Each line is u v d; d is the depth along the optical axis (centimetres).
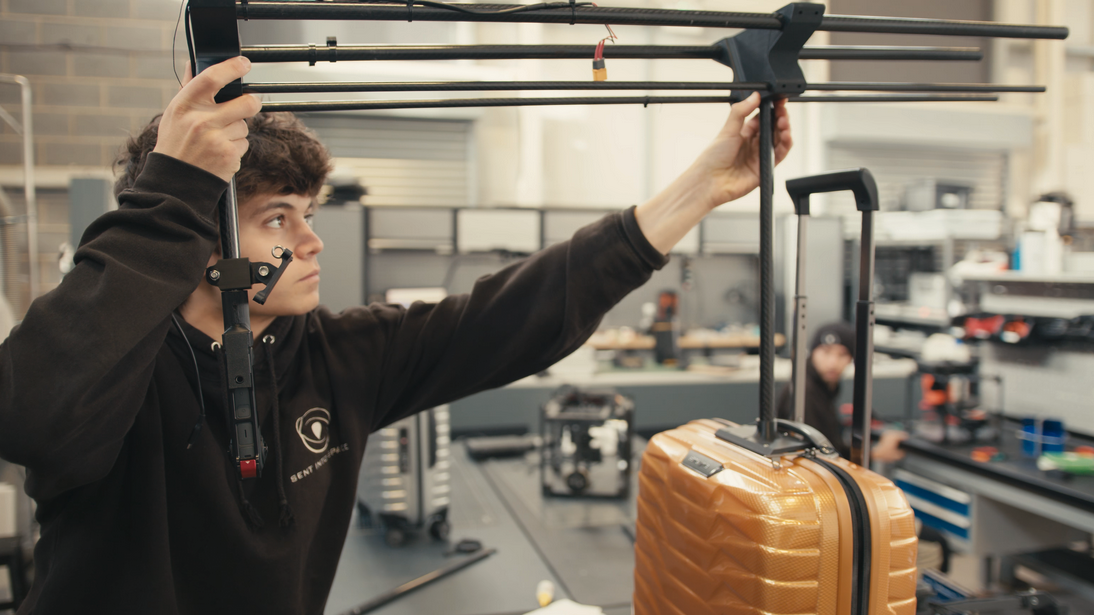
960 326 253
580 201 443
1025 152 495
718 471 67
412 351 88
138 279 52
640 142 449
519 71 358
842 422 237
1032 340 230
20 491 174
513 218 347
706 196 75
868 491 62
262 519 71
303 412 78
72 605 64
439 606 121
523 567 137
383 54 56
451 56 57
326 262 289
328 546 79
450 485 193
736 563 62
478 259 400
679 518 71
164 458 67
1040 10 470
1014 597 94
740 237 395
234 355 57
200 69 53
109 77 302
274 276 58
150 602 64
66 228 300
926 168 481
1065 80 468
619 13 58
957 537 203
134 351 54
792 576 59
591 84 61
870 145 470
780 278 396
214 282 56
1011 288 253
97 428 54
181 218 54
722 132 73
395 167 410
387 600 122
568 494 181
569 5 57
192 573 68
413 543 149
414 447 149
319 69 263
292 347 78
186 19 52
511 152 427
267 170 68
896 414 340
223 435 71
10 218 223
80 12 297
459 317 87
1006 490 185
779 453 67
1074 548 239
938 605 92
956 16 458
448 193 418
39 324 51
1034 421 202
